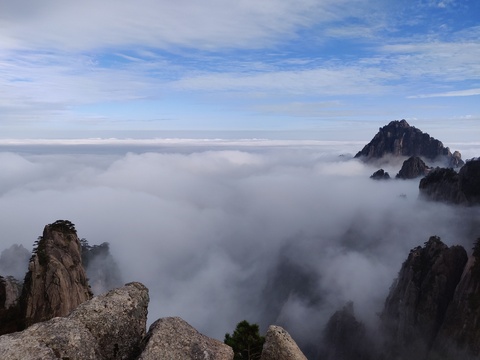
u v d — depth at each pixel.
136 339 16.05
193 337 15.78
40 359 12.70
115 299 16.42
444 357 119.12
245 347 33.19
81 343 13.99
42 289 81.75
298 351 17.25
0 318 82.62
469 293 123.81
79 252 98.50
